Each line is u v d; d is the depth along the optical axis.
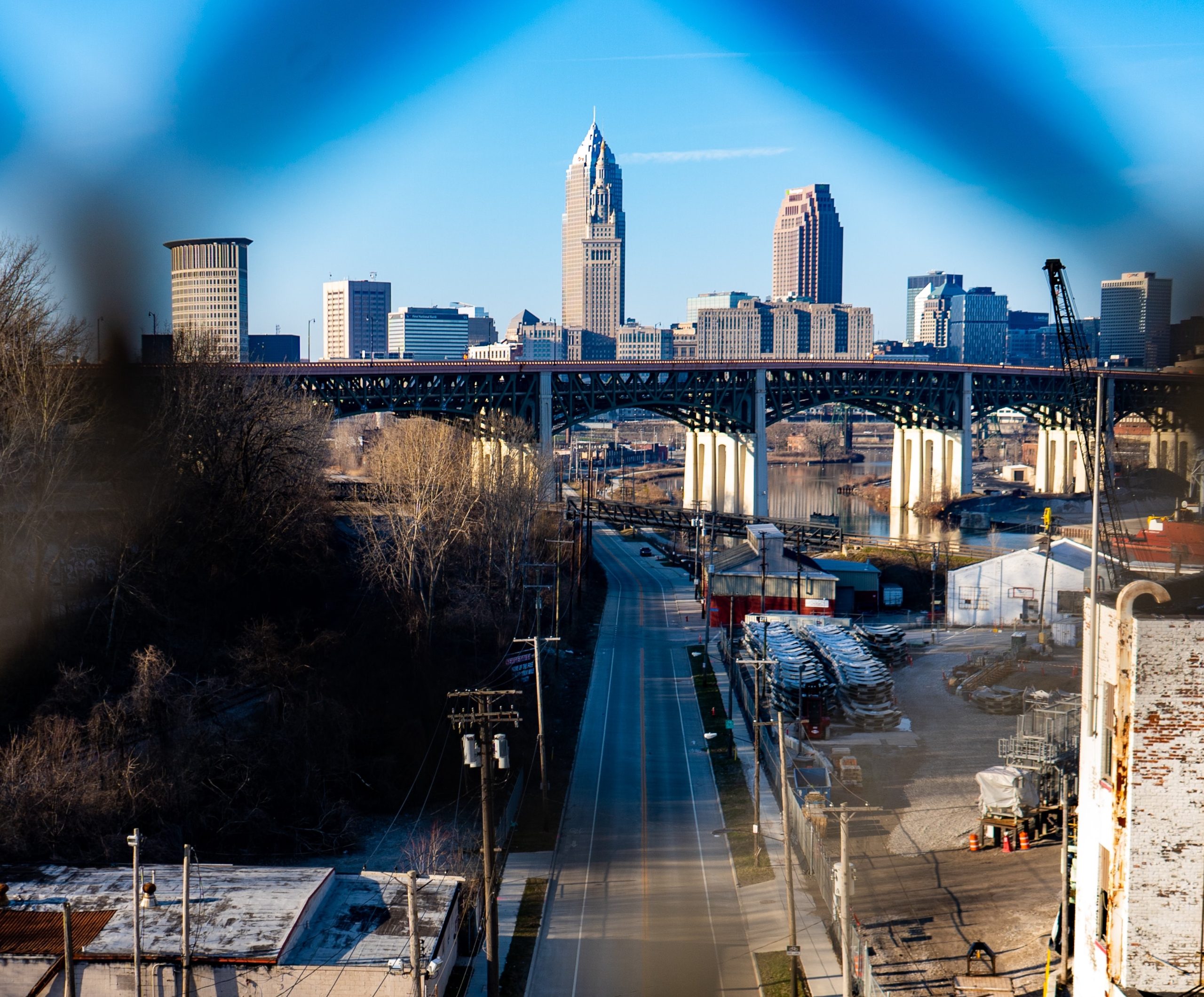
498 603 105.62
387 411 180.50
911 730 81.19
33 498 73.19
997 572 119.50
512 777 73.38
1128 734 31.36
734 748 81.00
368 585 96.50
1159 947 31.28
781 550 121.81
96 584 78.94
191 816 60.56
